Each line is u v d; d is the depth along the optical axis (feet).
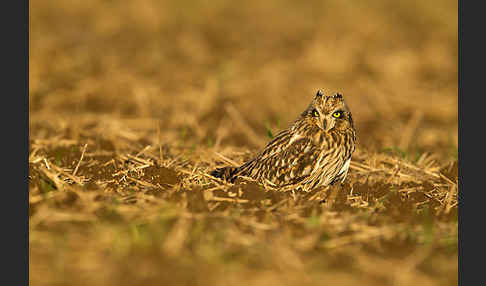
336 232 34.94
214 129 62.54
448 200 40.78
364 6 120.98
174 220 35.37
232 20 112.06
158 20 106.63
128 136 55.93
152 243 32.94
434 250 33.68
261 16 115.03
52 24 102.68
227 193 38.75
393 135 63.82
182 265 31.48
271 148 42.68
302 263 31.94
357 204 39.45
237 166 47.14
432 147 59.52
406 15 117.29
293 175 41.52
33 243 33.50
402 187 43.98
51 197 37.91
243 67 84.53
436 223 36.60
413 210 38.68
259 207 37.37
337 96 41.78
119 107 68.03
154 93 72.28
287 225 35.45
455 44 100.37
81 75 77.66
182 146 53.31
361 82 80.43
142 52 89.86
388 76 83.35
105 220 35.29
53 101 68.33
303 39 99.91
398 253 33.27
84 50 89.04
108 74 78.64
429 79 83.35
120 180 41.52
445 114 71.36
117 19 106.22
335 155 41.78
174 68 83.05
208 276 30.71
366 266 31.99
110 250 32.63
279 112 70.38
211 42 97.76
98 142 52.31
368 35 101.86
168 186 41.16
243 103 71.72
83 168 44.37
